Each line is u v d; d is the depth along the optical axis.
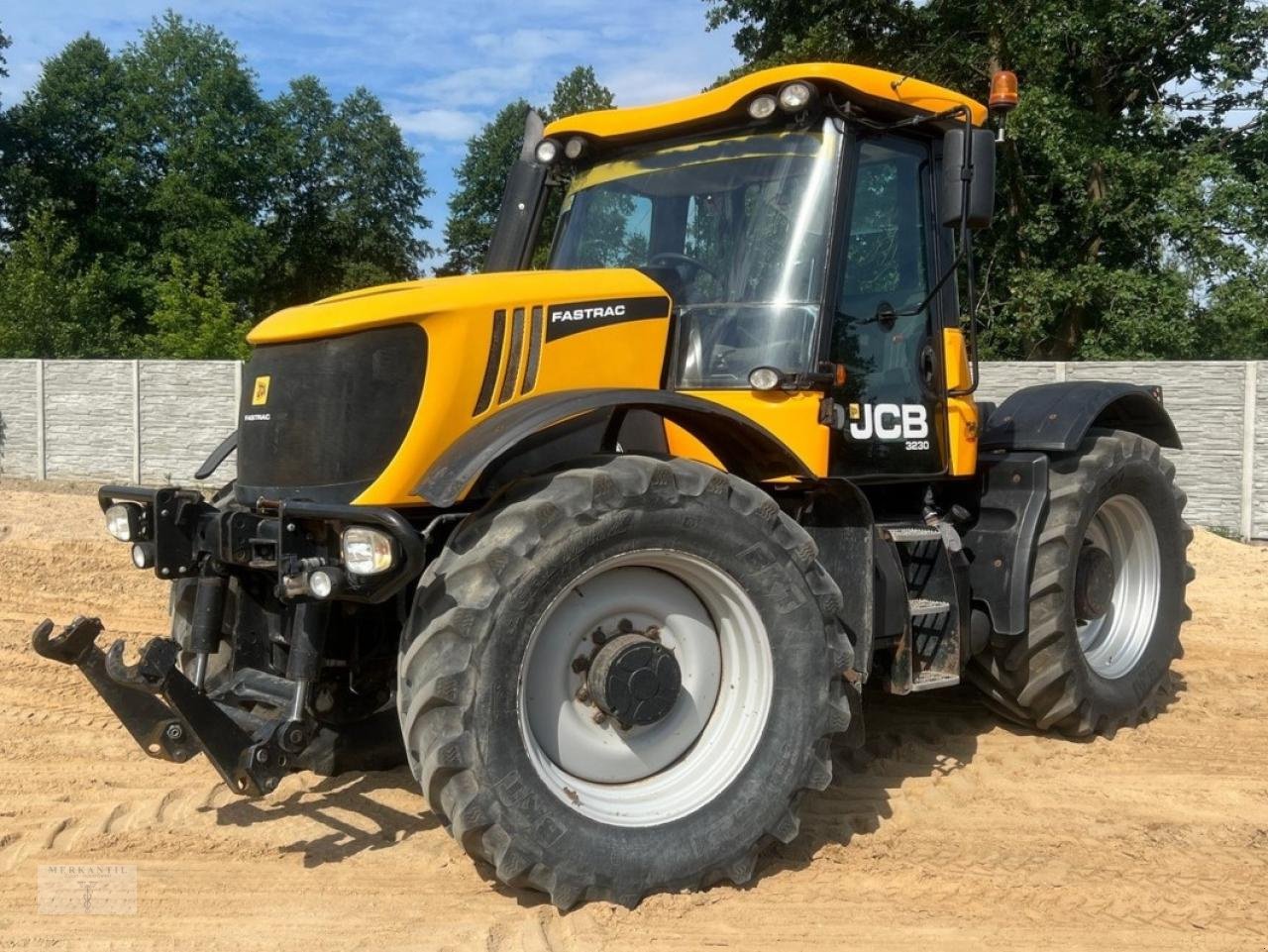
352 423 3.41
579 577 3.17
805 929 3.14
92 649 3.30
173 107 39.59
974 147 3.92
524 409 3.33
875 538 4.01
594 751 3.36
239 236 37.12
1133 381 12.27
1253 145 18.41
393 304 3.40
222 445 4.31
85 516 11.09
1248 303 16.59
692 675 3.51
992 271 18.66
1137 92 19.14
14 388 17.62
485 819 3.02
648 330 3.84
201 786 4.08
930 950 3.04
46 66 39.28
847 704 3.54
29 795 3.95
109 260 37.41
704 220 4.20
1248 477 11.88
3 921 3.08
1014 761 4.59
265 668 3.93
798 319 3.92
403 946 2.97
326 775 4.00
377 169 47.50
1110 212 17.97
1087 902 3.34
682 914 3.18
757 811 3.35
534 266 4.73
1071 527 4.64
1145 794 4.25
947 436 4.38
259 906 3.19
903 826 3.89
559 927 3.09
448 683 3.00
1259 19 17.98
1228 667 6.11
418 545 3.00
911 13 19.83
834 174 3.98
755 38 21.52
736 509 3.38
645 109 4.33
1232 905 3.34
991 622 4.60
